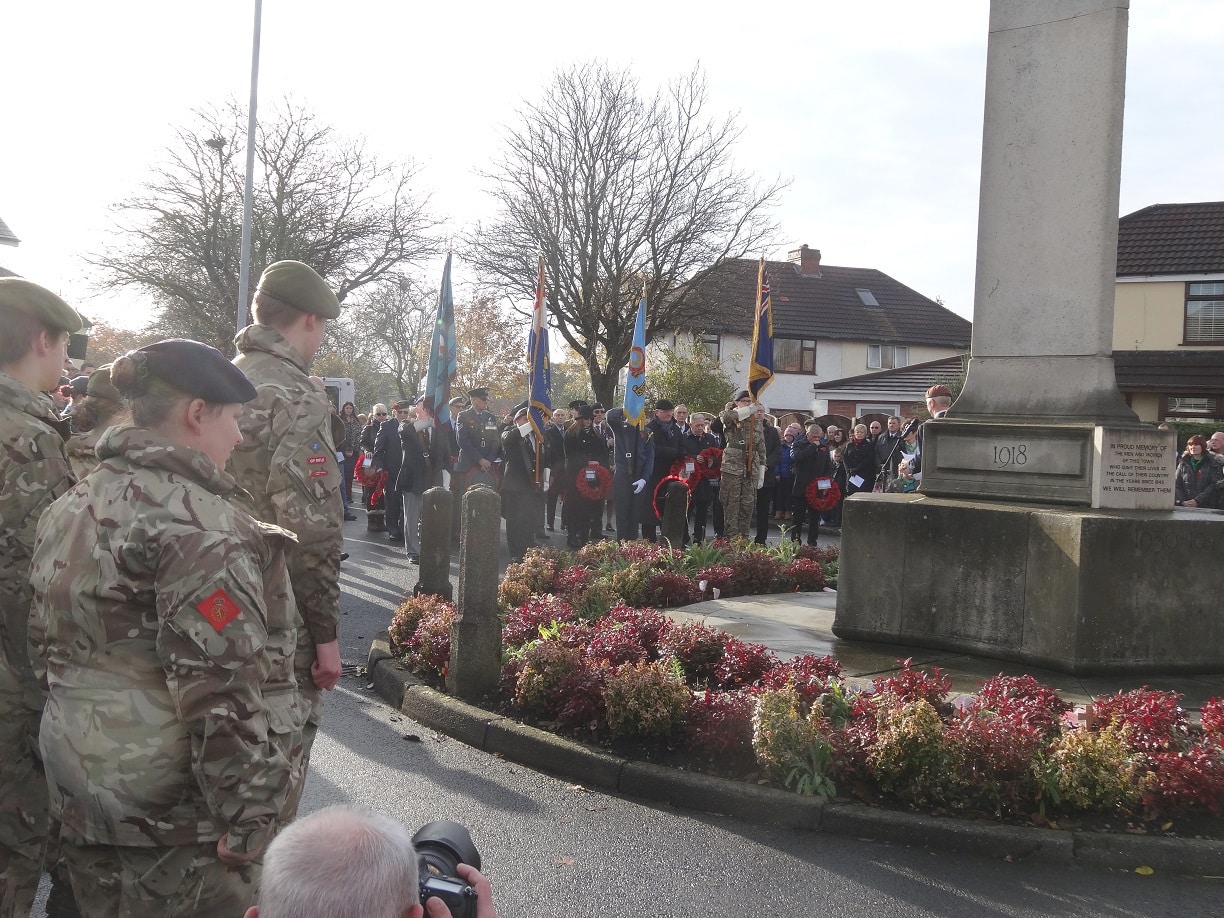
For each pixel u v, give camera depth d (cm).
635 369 1445
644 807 485
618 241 3619
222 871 220
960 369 3941
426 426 1367
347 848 160
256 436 311
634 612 727
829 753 475
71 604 216
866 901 386
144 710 213
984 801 450
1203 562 636
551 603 754
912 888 397
